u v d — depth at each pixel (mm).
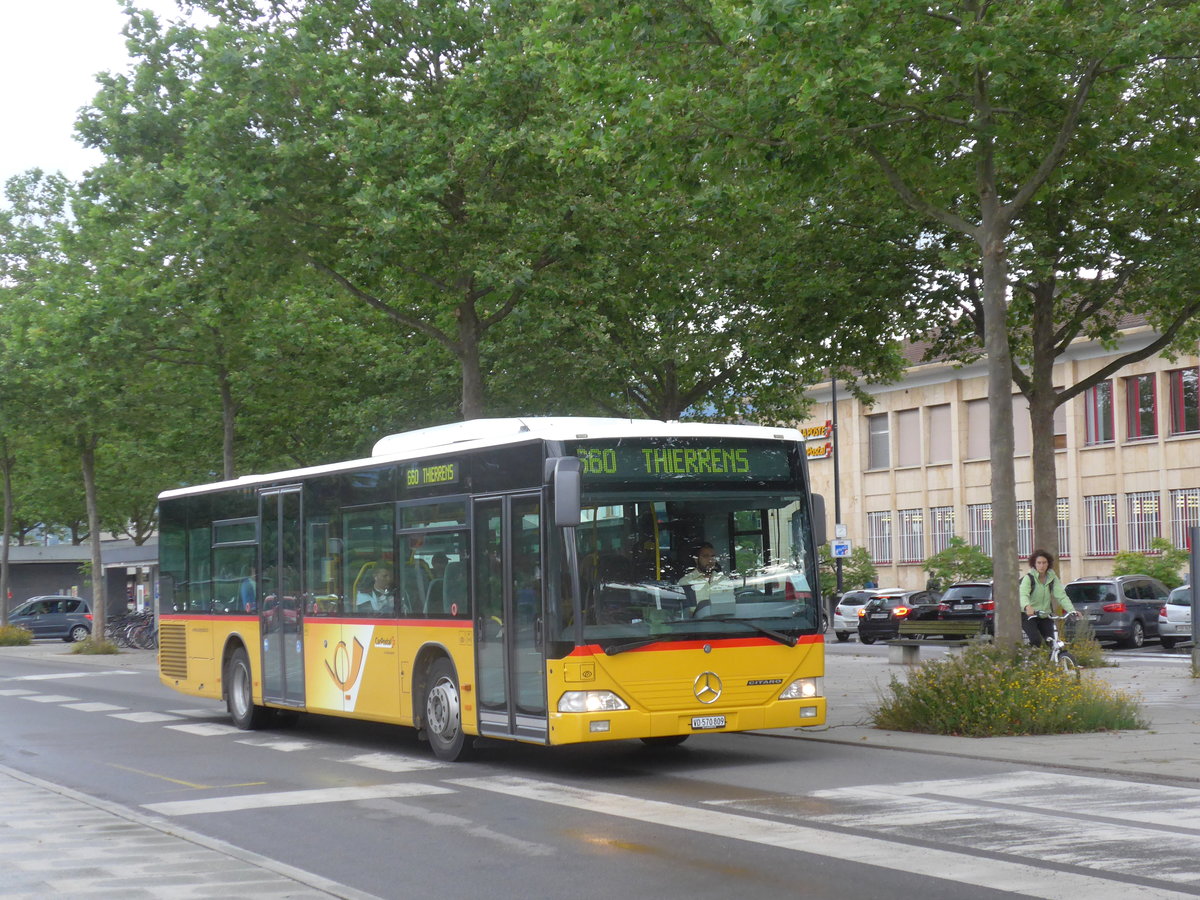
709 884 7906
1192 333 28766
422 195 22094
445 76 23984
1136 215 24453
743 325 26953
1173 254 24250
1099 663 25719
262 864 8820
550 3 16734
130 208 25391
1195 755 12883
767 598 13141
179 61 25516
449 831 10086
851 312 25359
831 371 29875
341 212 23281
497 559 13398
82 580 76750
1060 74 16578
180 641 21219
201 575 20609
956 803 10461
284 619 17938
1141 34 15367
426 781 12953
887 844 8867
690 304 29031
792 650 13117
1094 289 26359
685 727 12562
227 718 21047
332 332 33969
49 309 34906
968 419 57156
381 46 23922
